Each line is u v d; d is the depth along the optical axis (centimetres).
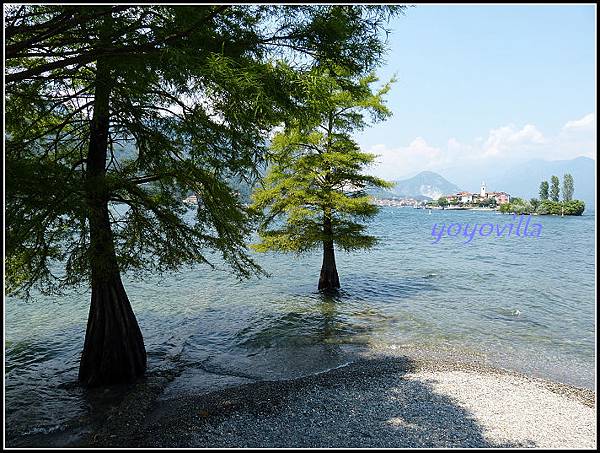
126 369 1015
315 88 648
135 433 770
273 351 1268
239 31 669
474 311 1725
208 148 825
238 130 729
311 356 1227
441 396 927
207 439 735
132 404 896
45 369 1105
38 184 630
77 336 1373
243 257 1030
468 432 765
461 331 1463
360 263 3048
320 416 824
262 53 693
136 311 1686
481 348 1295
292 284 2228
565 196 15975
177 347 1291
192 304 1803
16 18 626
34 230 668
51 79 681
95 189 766
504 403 897
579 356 1230
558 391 972
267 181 1808
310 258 3262
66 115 848
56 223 711
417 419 816
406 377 1044
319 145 1809
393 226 8188
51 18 632
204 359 1202
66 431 800
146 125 834
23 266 787
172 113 802
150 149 884
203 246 963
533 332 1456
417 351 1265
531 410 865
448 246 4481
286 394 932
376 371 1083
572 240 5388
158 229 930
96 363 997
